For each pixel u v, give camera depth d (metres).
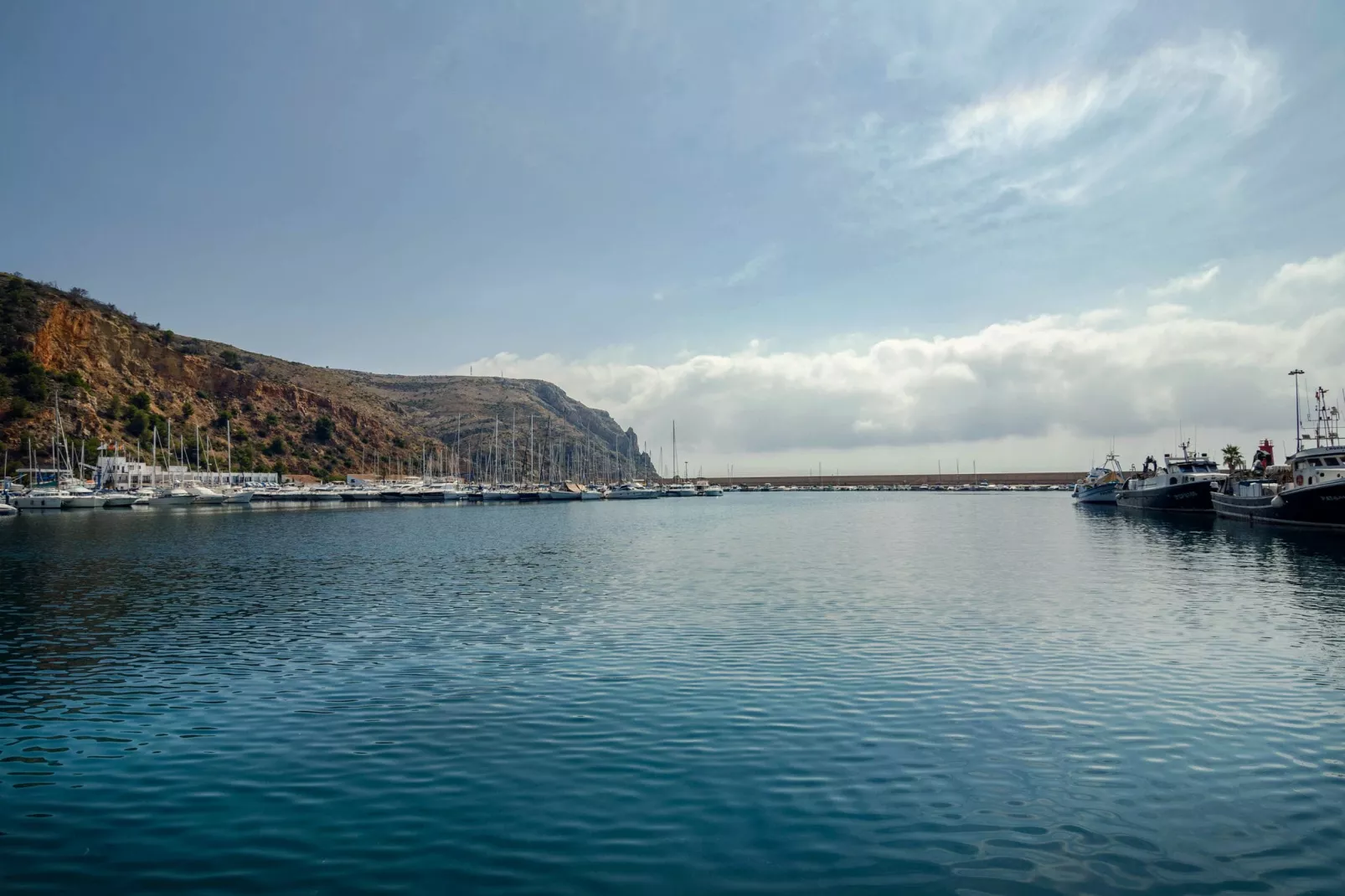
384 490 187.50
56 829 14.73
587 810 15.34
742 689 23.38
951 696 22.58
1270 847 13.84
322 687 23.91
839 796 15.96
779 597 40.97
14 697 23.12
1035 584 45.66
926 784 16.52
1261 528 84.62
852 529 98.75
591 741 19.09
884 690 23.20
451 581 47.78
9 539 77.56
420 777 16.97
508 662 26.83
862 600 39.97
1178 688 23.31
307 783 16.70
